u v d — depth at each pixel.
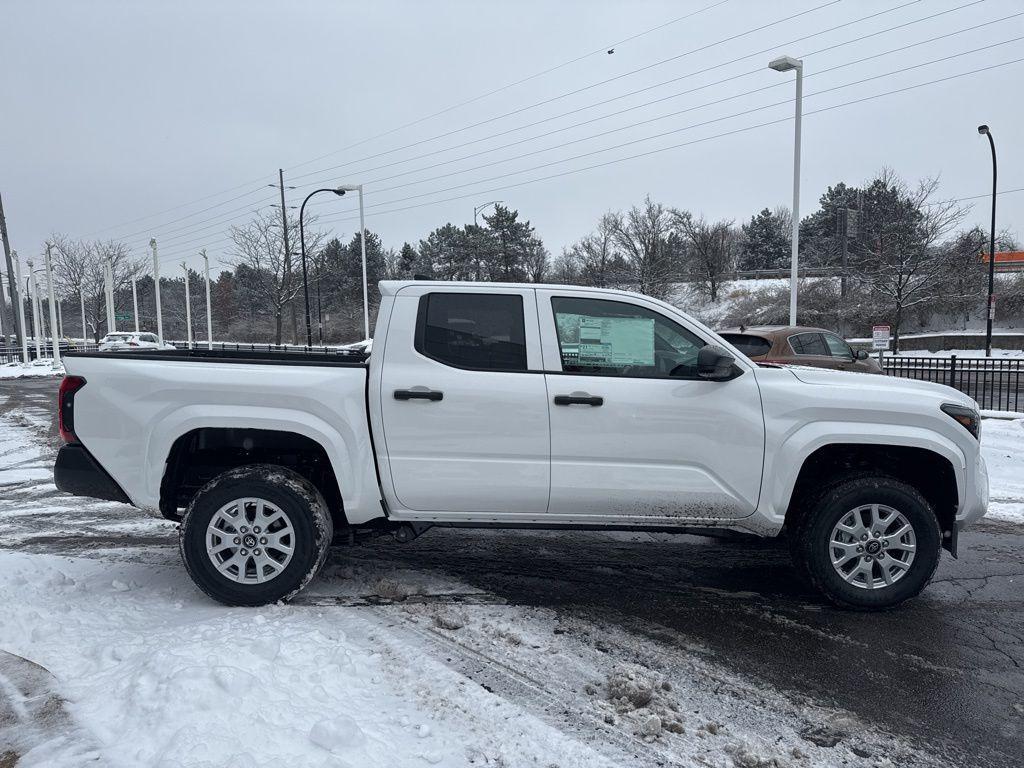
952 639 4.22
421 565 5.32
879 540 4.54
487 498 4.50
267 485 4.32
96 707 3.07
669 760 2.95
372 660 3.67
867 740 3.16
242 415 4.37
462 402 4.42
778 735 3.18
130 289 66.56
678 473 4.50
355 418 4.43
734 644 4.09
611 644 4.04
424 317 4.55
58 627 3.91
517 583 4.98
